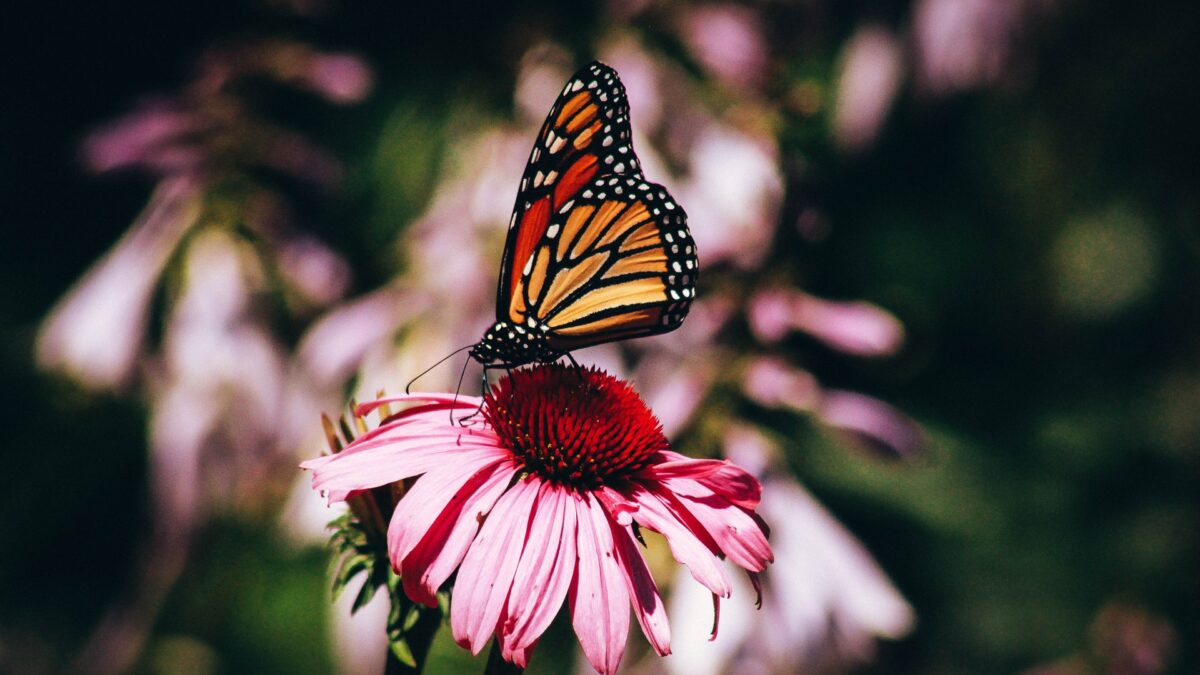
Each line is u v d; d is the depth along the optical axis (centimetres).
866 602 62
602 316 45
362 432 43
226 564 83
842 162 85
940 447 100
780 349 65
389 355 73
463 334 73
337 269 87
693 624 59
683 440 63
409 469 42
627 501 42
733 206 67
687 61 78
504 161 77
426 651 42
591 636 40
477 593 40
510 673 41
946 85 81
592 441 42
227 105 84
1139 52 100
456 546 41
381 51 94
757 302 64
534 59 81
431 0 87
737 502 43
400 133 88
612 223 45
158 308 83
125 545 100
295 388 79
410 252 78
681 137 75
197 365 78
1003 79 85
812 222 66
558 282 45
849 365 76
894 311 102
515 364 45
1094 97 101
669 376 66
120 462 95
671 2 79
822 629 61
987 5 81
